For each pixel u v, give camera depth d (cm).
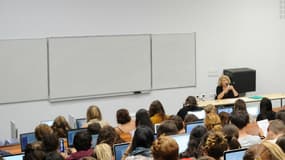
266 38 1008
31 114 816
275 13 1010
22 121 811
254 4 988
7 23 785
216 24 956
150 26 895
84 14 838
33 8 801
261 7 995
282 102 946
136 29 884
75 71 841
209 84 964
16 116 806
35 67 810
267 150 289
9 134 803
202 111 659
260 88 1013
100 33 855
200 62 950
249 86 963
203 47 950
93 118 620
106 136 468
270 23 1008
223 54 970
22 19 795
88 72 852
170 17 911
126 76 884
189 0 925
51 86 826
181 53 930
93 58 853
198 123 550
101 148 404
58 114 838
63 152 534
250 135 492
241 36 983
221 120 547
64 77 834
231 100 795
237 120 496
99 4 848
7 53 788
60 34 823
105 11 855
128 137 583
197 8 934
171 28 915
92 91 859
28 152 415
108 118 880
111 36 863
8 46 788
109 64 867
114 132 478
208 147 351
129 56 883
